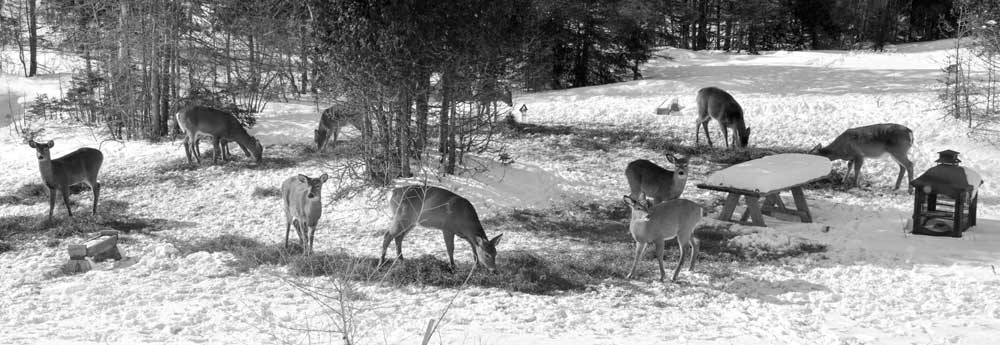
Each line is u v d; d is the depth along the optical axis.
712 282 10.34
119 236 13.05
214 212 14.90
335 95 16.20
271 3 24.38
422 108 16.17
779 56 36.00
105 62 23.72
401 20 14.67
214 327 7.85
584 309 9.00
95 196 14.69
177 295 9.43
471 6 15.33
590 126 21.45
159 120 21.91
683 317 8.66
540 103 24.89
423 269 10.48
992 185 15.70
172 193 16.19
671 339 7.47
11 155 20.17
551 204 15.08
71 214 14.31
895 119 20.41
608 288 10.06
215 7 25.72
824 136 19.56
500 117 22.27
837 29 45.47
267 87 27.98
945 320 8.08
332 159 17.81
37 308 8.88
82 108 25.09
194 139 17.94
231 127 17.92
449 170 16.19
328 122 18.44
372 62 14.91
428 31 15.04
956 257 11.24
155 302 9.15
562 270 10.66
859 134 15.50
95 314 8.59
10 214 15.02
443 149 16.36
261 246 12.05
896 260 11.23
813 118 21.17
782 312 8.83
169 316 8.37
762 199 15.12
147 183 16.92
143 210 15.10
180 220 14.37
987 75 24.48
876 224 13.36
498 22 15.84
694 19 44.09
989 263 10.84
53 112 26.61
